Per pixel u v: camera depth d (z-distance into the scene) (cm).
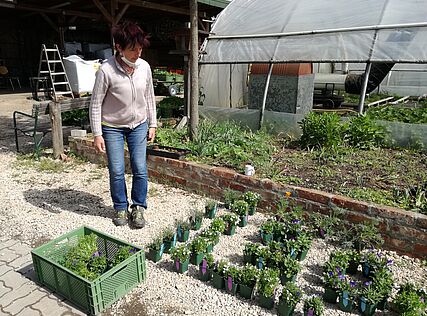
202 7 1004
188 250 305
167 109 827
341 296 251
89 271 269
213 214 386
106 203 422
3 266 300
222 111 646
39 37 1672
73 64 738
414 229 305
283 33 652
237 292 269
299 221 339
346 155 492
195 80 536
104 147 359
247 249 303
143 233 353
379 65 912
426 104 809
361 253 314
